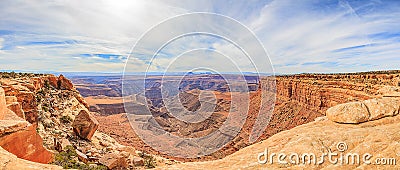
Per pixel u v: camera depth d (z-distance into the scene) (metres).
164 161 18.08
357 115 8.10
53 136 17.73
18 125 7.33
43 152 8.48
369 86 39.19
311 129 8.18
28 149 7.65
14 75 25.34
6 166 5.05
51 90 28.80
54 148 15.52
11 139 6.98
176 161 18.59
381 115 8.04
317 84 50.00
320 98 47.59
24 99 17.23
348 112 8.30
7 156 5.43
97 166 13.57
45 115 21.39
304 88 52.03
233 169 6.20
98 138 22.66
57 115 23.56
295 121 45.12
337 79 52.12
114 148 20.41
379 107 8.20
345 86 44.53
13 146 7.03
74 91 33.41
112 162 13.85
